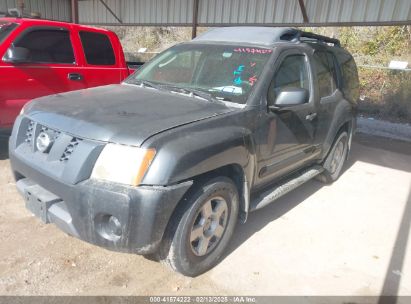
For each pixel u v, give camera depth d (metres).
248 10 10.54
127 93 3.49
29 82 5.14
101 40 6.11
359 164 6.52
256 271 3.17
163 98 3.35
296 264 3.33
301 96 3.29
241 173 3.18
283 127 3.68
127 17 13.12
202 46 4.07
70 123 2.71
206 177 2.86
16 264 2.96
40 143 2.82
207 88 3.60
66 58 5.59
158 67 4.15
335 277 3.20
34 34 5.23
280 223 4.06
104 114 2.82
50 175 2.63
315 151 4.55
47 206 2.68
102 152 2.50
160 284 2.90
